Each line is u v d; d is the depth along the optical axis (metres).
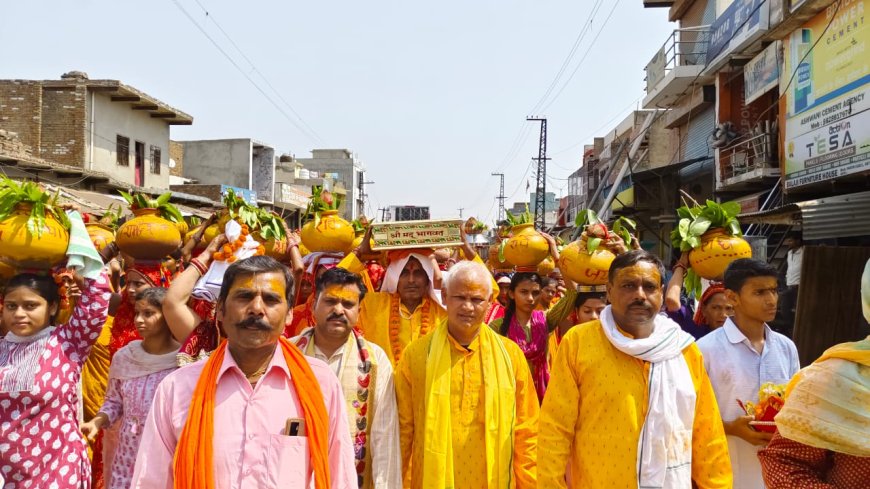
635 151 24.12
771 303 3.69
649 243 23.33
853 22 10.98
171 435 2.49
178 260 6.32
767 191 15.10
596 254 4.80
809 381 2.39
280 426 2.51
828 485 2.33
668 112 22.25
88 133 20.44
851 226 10.41
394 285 5.00
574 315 5.31
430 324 4.99
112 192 20.56
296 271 5.48
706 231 4.77
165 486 2.43
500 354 3.73
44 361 3.55
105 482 4.45
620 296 3.33
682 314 5.25
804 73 12.58
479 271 3.69
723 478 3.24
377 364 3.66
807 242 11.25
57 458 3.56
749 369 3.74
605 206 25.41
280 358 2.61
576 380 3.36
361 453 3.54
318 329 3.69
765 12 14.48
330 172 56.91
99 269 3.76
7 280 3.78
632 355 3.24
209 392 2.48
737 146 15.98
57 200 3.79
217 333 4.14
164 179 25.31
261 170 34.44
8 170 16.30
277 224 5.68
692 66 18.55
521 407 3.78
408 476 3.79
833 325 8.52
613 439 3.21
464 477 3.60
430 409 3.55
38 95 20.12
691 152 20.91
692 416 3.22
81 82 20.27
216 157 32.84
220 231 5.43
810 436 2.32
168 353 4.30
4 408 3.44
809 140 12.34
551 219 60.03
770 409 3.41
